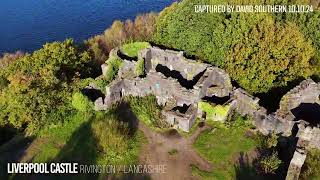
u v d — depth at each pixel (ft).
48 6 468.34
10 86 249.55
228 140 228.22
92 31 409.69
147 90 255.91
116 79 255.09
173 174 213.87
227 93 244.01
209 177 210.38
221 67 256.32
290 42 241.14
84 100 245.45
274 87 241.35
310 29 260.42
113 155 223.71
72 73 274.16
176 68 270.26
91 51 315.58
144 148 229.04
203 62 261.24
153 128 239.71
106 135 230.27
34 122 240.32
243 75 243.60
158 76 245.45
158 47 280.10
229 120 236.22
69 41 295.69
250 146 223.51
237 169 212.23
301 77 237.25
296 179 191.42
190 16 283.18
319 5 297.12
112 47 332.80
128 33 349.00
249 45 245.04
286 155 214.07
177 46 282.97
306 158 205.36
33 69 260.83
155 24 344.08
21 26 426.51
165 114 238.89
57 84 252.83
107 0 473.26
